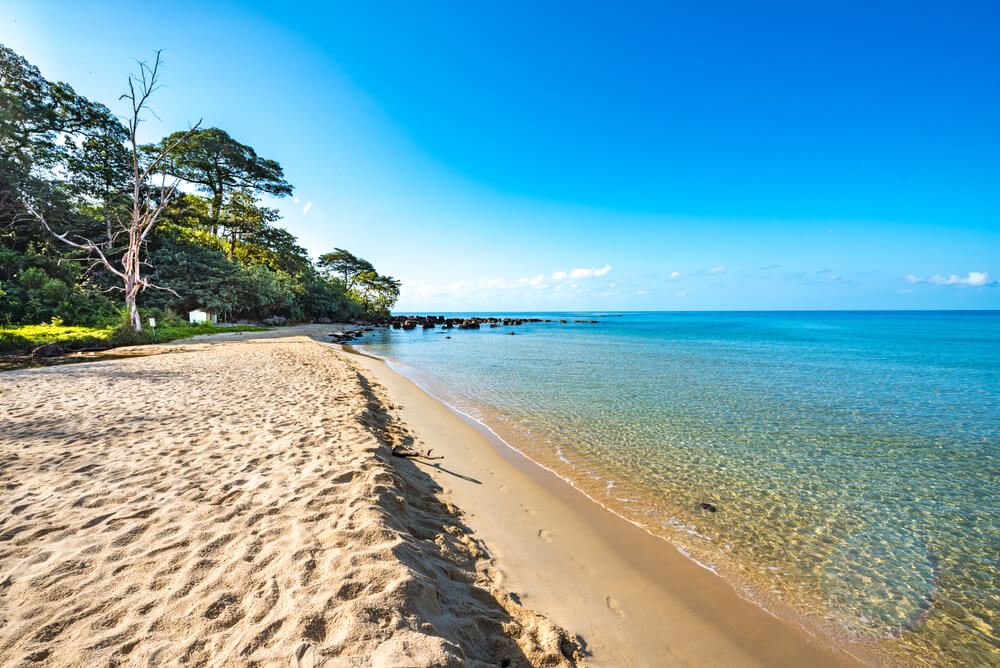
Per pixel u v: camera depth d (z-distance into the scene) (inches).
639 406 422.9
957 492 230.7
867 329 2263.8
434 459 254.8
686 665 110.7
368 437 242.4
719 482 240.1
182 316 1414.9
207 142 1772.9
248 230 2012.8
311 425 262.7
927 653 121.0
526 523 184.1
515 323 2896.2
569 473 248.8
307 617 90.4
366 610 92.1
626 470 255.6
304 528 133.8
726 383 561.3
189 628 89.0
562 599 133.0
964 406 436.8
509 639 107.0
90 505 150.3
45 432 238.5
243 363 557.9
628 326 2689.5
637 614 129.6
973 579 156.3
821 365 768.9
